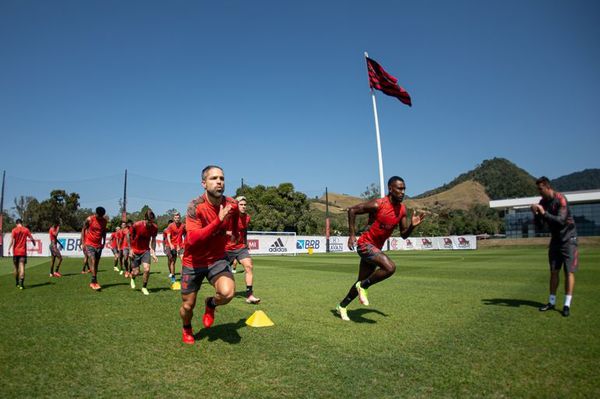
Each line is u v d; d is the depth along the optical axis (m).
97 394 3.14
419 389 3.21
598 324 5.55
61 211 45.62
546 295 8.50
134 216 43.16
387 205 5.74
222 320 5.98
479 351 4.23
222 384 3.34
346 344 4.55
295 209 50.69
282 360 3.97
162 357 4.08
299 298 8.26
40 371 3.67
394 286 10.25
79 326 5.52
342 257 29.72
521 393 3.12
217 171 4.44
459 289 9.59
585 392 3.13
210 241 4.50
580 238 55.78
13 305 7.34
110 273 14.99
